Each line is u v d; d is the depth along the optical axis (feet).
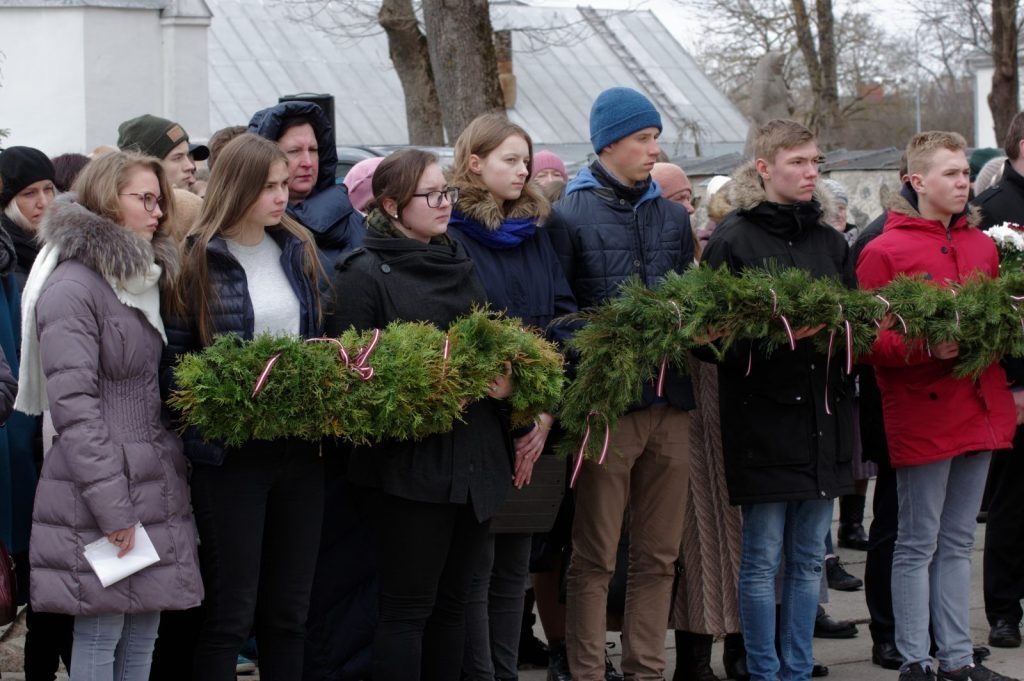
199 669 13.12
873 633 18.20
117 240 12.56
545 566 16.61
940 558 16.88
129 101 49.08
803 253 16.06
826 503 16.08
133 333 12.76
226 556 13.07
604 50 101.19
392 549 13.79
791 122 16.07
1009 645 18.85
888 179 40.37
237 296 13.35
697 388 17.15
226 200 13.39
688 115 98.43
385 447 13.66
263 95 80.69
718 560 16.99
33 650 15.16
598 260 15.97
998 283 15.72
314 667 15.70
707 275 14.89
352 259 14.15
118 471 12.33
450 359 13.32
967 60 130.62
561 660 17.13
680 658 17.42
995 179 23.12
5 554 13.80
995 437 16.35
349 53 86.48
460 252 14.66
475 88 45.44
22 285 15.49
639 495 16.11
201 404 12.53
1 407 13.15
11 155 15.53
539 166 21.47
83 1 47.60
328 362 12.91
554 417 15.01
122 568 12.33
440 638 14.29
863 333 14.98
